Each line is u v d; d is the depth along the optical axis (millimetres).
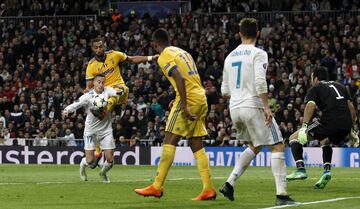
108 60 28062
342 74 53906
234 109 19297
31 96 55750
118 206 19344
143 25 61656
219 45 58156
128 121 51312
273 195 22172
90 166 28484
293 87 51656
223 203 19922
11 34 64750
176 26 60969
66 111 27203
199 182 27719
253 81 19047
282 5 63406
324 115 24672
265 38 58781
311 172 36562
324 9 62438
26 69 60406
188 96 20344
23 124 54438
